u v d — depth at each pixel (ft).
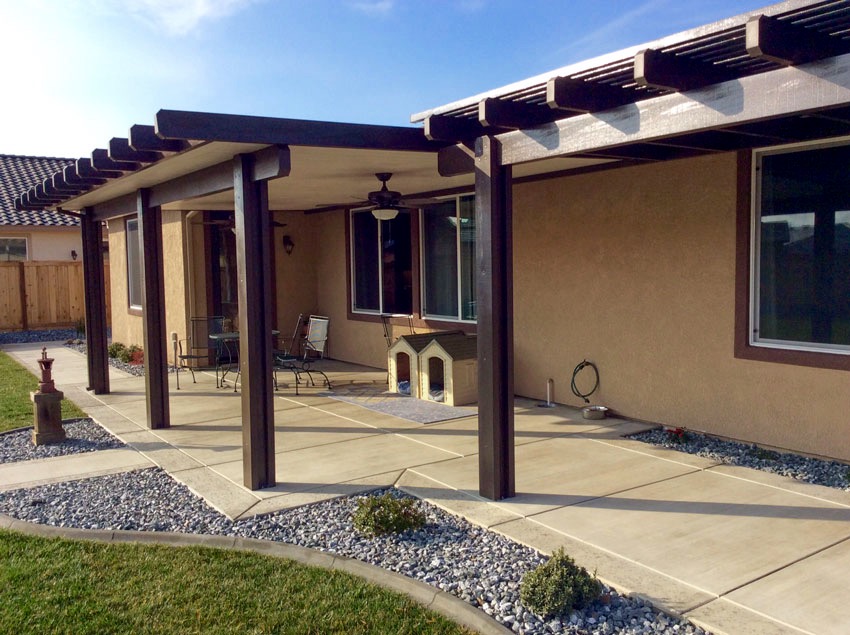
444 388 27.68
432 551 13.62
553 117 15.62
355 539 14.32
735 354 20.11
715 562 12.75
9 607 11.70
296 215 40.32
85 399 29.96
